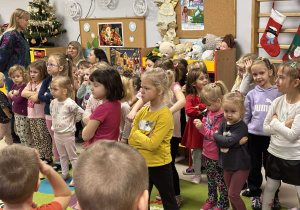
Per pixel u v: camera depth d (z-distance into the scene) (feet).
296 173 7.00
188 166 11.30
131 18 16.03
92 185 2.55
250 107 8.54
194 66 9.53
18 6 20.65
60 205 4.05
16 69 12.41
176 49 13.82
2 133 12.82
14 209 3.67
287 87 6.88
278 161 7.16
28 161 3.64
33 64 11.63
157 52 14.16
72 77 11.96
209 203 8.29
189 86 9.30
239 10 12.85
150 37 15.75
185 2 14.12
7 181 3.50
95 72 7.69
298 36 11.26
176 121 8.90
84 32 18.02
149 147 6.78
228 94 7.08
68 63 11.68
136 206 2.67
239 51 13.16
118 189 2.54
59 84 10.00
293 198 8.89
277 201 8.37
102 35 17.35
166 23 14.82
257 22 12.34
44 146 11.87
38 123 11.66
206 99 7.73
